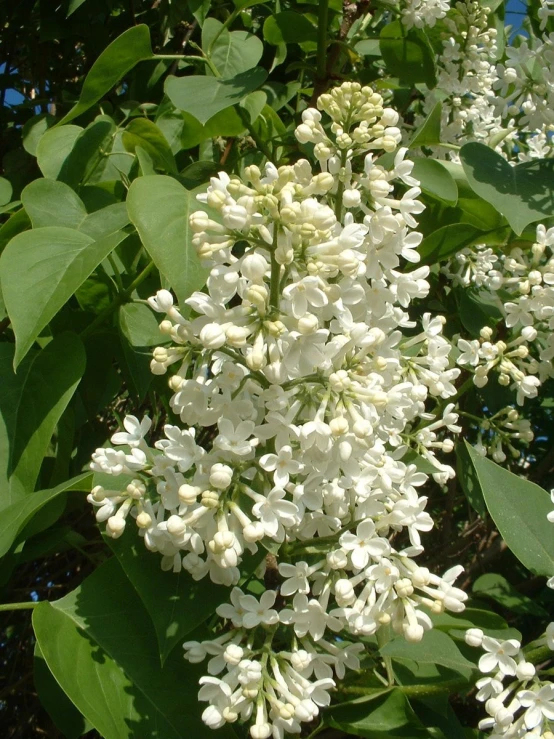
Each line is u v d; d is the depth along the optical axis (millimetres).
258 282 254
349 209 327
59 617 291
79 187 432
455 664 297
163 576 287
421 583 273
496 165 419
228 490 276
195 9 505
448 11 554
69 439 357
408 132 566
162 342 376
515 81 515
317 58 498
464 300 504
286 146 497
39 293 308
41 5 569
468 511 618
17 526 286
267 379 271
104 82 450
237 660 265
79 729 340
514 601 482
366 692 320
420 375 357
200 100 423
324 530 297
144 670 289
